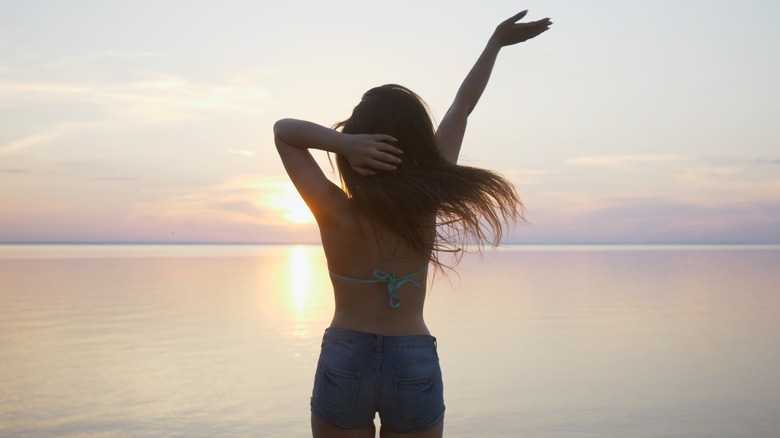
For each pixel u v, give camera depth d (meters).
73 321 15.40
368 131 1.94
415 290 1.98
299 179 1.91
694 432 6.80
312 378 9.23
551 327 14.37
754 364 10.43
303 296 22.17
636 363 10.42
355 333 1.94
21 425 7.09
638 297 21.81
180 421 7.21
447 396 8.27
